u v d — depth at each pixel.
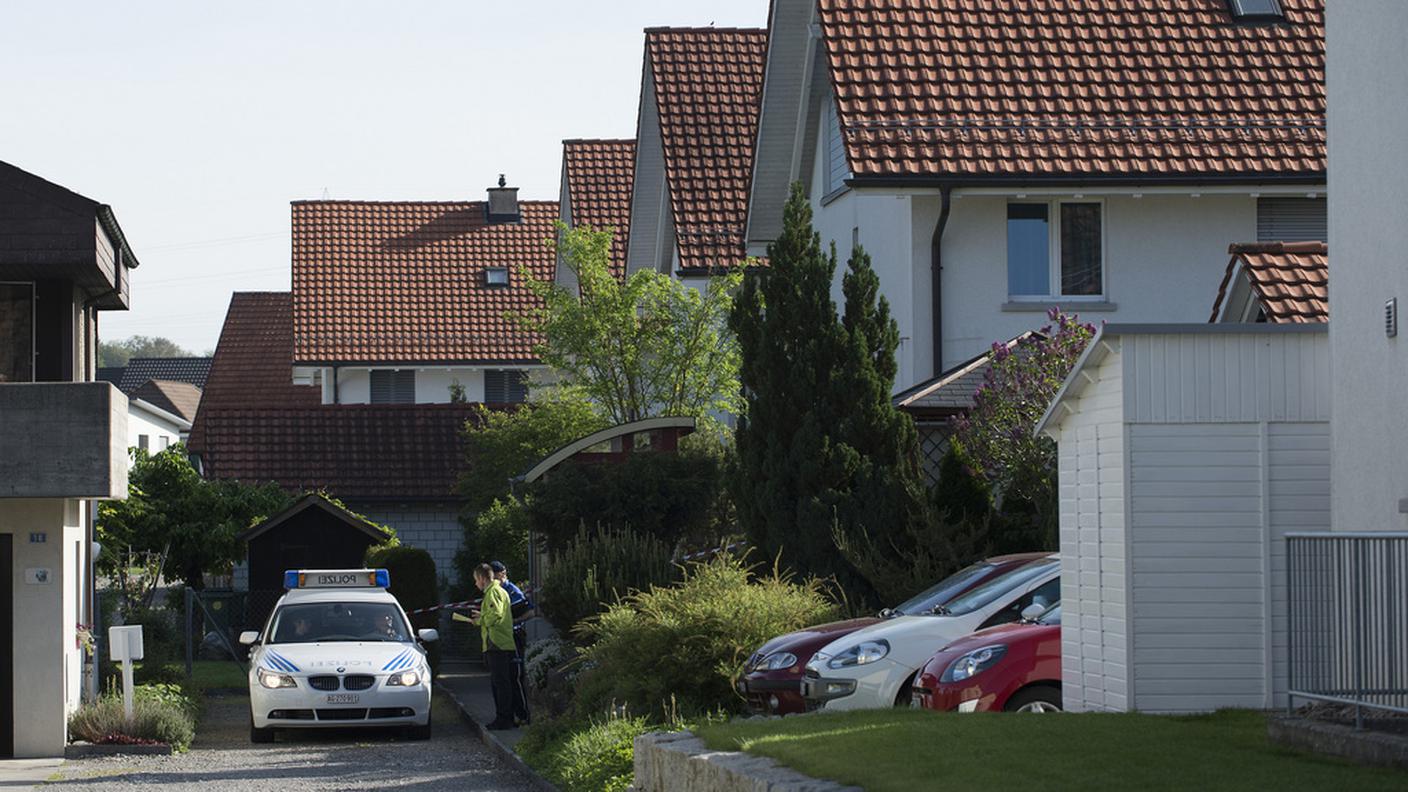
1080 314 42.06
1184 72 43.12
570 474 43.84
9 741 33.78
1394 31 21.73
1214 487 23.31
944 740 19.38
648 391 53.81
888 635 26.42
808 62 49.44
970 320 41.81
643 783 23.45
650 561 39.59
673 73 61.78
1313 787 15.52
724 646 29.61
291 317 107.19
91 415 33.16
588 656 34.03
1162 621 23.08
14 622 33.88
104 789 28.66
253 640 40.06
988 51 43.38
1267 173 40.88
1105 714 21.84
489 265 93.69
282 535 57.59
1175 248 42.31
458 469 68.12
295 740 37.81
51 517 34.06
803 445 35.03
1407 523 21.09
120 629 35.44
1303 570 18.84
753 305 37.34
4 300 38.09
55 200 35.84
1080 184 40.78
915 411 37.62
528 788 28.02
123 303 42.59
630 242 66.44
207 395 101.50
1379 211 22.09
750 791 18.34
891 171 40.38
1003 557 29.28
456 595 61.34
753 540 36.31
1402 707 16.81
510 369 90.38
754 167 52.84
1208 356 23.47
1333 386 23.16
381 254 93.81
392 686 36.91
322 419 69.88
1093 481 24.25
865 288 36.44
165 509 60.53
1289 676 18.86
